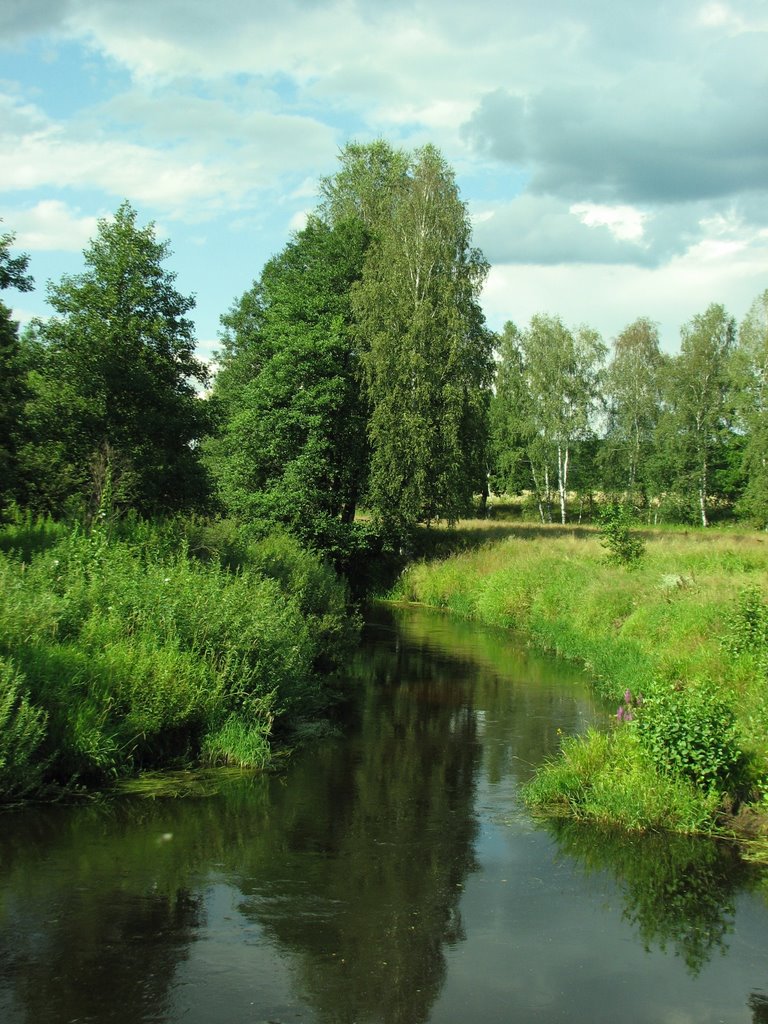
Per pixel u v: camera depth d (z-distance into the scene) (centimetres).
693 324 5962
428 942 598
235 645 1129
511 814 877
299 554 1938
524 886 698
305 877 705
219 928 606
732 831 820
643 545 2622
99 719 910
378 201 4319
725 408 5722
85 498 2038
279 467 3338
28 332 2177
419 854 762
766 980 558
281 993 522
